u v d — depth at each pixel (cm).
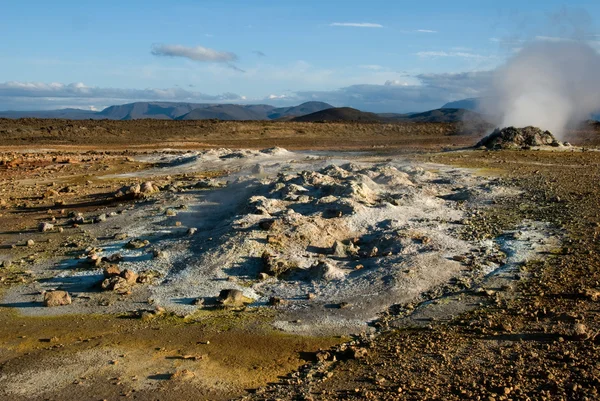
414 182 2448
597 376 851
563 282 1255
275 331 1105
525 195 2184
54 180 3219
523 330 1037
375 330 1095
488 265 1395
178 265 1490
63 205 2469
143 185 2533
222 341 1068
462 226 1742
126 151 4972
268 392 880
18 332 1141
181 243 1645
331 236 1617
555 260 1403
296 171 2845
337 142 6112
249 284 1356
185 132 6888
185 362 990
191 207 2130
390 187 2270
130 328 1143
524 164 3152
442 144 5625
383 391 858
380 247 1554
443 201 2088
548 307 1129
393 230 1648
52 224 2062
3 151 4925
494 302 1177
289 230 1609
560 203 2011
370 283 1308
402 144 5725
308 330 1106
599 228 1656
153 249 1616
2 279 1475
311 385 891
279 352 1019
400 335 1061
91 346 1064
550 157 3478
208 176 3086
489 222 1789
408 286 1280
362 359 971
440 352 973
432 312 1152
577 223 1722
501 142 4059
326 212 1795
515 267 1373
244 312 1205
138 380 930
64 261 1614
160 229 1872
